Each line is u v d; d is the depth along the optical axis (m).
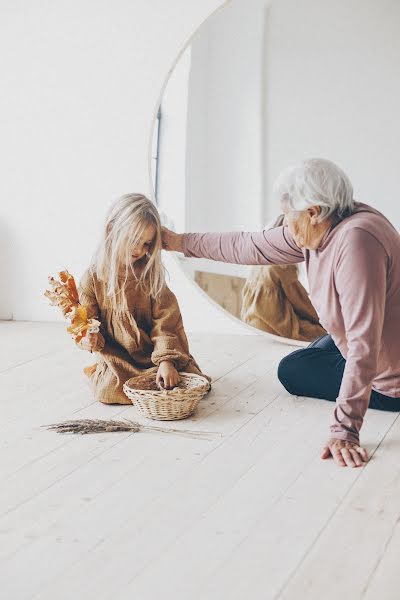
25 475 2.34
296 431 2.78
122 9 4.37
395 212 4.02
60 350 3.95
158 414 2.85
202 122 4.16
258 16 4.05
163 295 3.16
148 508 2.13
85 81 4.48
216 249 3.15
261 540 1.97
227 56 4.11
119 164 4.51
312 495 2.24
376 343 2.52
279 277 4.13
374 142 4.00
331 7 3.99
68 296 3.04
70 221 4.63
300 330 4.13
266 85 4.08
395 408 3.00
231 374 3.55
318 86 4.03
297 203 2.58
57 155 4.59
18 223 4.70
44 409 2.99
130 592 1.72
